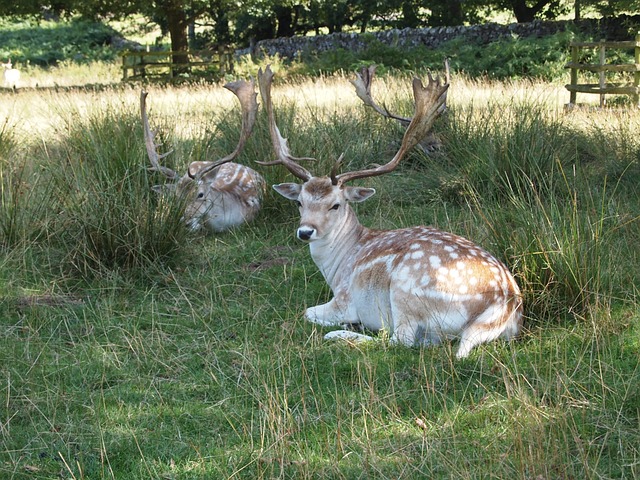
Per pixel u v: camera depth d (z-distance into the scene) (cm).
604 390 396
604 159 788
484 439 367
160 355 462
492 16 3053
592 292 477
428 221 682
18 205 640
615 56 1886
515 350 444
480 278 448
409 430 377
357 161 841
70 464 362
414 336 458
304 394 411
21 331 499
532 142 755
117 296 554
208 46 3316
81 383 434
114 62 2872
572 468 335
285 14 3164
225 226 711
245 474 352
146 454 371
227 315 518
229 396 416
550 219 532
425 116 552
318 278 588
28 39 3344
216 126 923
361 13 3133
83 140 796
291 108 909
